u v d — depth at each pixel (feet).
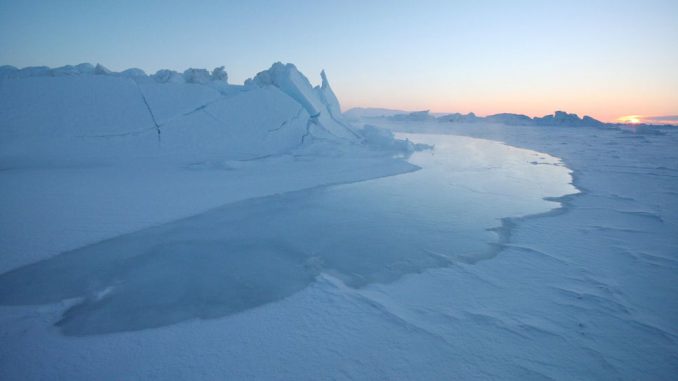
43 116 33.88
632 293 11.58
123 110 37.27
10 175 25.18
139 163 31.94
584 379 7.77
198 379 7.63
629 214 20.44
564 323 9.87
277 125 43.42
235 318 10.03
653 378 7.82
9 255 13.53
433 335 9.25
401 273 13.06
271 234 16.69
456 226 18.20
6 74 40.27
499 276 12.78
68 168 28.71
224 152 37.50
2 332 9.19
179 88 42.42
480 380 7.68
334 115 56.80
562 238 16.63
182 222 17.87
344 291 11.64
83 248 14.46
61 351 8.50
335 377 7.71
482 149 55.57
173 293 11.37
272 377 7.69
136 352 8.52
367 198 23.44
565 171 35.35
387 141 50.70
